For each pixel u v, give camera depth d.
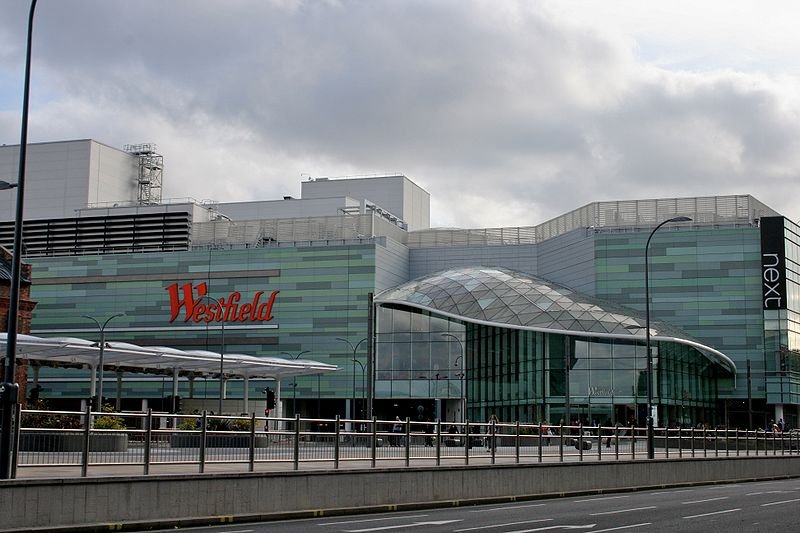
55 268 118.00
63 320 116.94
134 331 114.88
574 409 87.06
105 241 128.25
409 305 101.19
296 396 109.50
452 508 27.41
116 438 21.48
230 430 23.83
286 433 25.03
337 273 110.31
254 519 22.62
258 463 24.17
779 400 98.81
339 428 26.77
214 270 113.62
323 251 110.94
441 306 98.38
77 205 139.88
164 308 114.50
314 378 109.06
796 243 104.44
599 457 37.66
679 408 89.25
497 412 94.00
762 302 100.94
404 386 102.06
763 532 19.64
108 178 144.12
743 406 99.94
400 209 147.12
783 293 99.75
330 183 149.75
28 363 71.19
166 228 126.19
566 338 88.12
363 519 23.22
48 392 116.75
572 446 36.22
